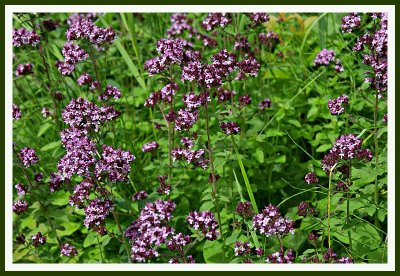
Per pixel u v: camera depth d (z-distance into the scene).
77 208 1.39
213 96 1.49
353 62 1.69
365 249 1.37
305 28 1.79
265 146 1.57
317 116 1.63
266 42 1.68
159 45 1.40
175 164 1.48
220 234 1.39
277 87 1.69
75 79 1.62
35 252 1.44
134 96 1.72
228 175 1.52
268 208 1.30
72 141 1.36
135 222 1.39
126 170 1.36
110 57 1.74
